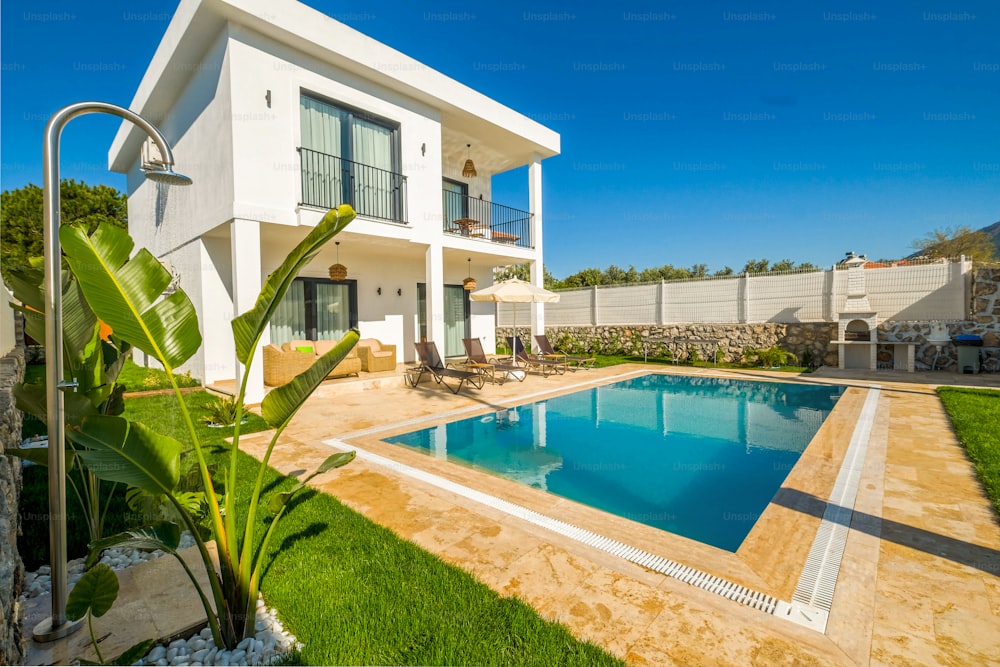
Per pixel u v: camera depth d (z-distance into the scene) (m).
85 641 2.15
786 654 1.96
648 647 2.00
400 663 1.93
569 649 1.98
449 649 1.99
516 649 1.99
